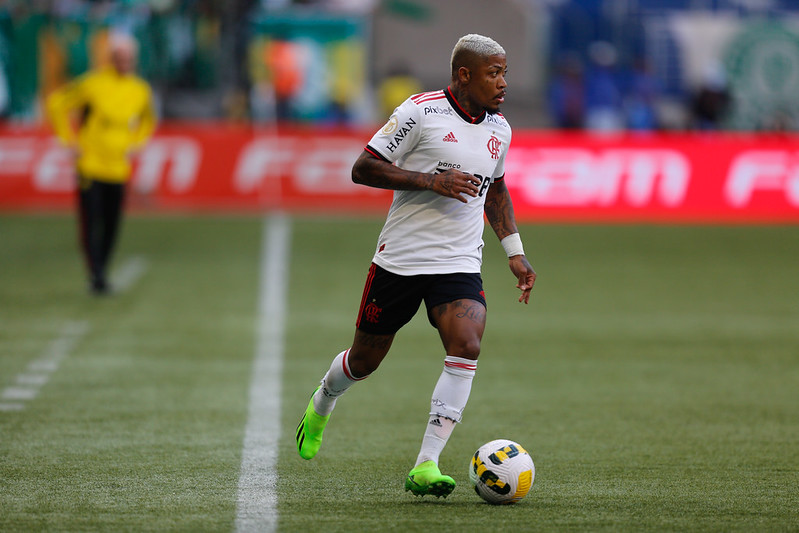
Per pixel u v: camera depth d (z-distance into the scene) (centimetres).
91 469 1855
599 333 3428
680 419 2338
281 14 7575
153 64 7619
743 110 8250
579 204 6494
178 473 1834
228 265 4706
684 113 8406
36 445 2025
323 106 7612
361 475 1845
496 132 1728
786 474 1873
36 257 4869
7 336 3219
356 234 5703
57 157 6494
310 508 1627
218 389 2584
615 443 2116
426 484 1625
